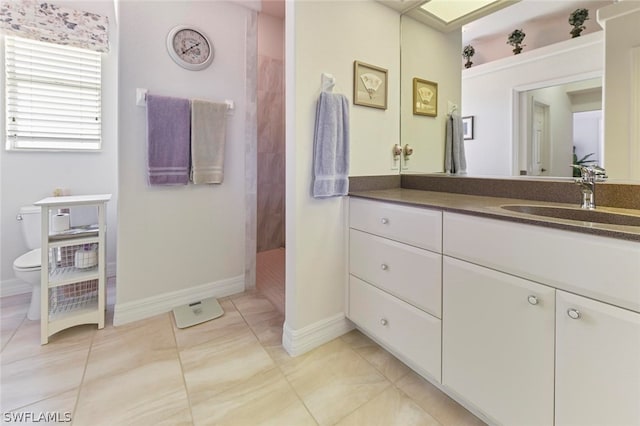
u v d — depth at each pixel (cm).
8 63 210
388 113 197
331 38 162
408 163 205
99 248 180
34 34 207
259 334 179
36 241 208
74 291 197
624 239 73
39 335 172
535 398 94
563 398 87
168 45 195
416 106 199
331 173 159
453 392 125
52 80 223
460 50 176
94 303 191
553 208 124
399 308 142
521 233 94
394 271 144
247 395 130
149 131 188
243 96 231
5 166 214
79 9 223
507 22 156
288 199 160
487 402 108
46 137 225
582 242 81
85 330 180
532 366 94
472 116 173
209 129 210
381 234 151
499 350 103
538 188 145
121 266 188
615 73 121
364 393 132
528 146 149
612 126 122
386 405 125
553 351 89
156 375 142
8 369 143
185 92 204
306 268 161
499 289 101
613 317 76
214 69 215
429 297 127
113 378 139
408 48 200
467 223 110
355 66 174
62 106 228
